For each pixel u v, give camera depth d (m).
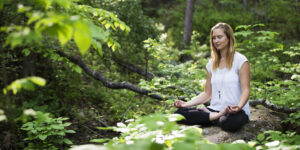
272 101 3.26
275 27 8.69
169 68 3.57
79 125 3.67
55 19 0.76
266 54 4.49
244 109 2.55
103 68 5.30
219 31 2.52
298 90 3.11
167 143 1.09
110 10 4.49
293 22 8.52
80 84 4.66
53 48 3.96
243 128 2.53
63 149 3.01
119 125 1.31
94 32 0.84
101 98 4.49
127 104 4.22
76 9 2.10
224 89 2.57
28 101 3.71
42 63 4.36
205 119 2.54
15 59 3.35
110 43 2.37
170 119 0.97
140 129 1.17
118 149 0.79
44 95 4.04
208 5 10.95
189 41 6.77
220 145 0.83
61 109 3.87
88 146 0.83
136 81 5.21
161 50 3.76
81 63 4.49
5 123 3.03
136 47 5.12
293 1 10.21
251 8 10.77
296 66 3.72
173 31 8.42
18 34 0.77
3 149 2.75
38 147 2.71
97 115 4.03
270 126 2.71
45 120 2.57
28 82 0.88
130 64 5.28
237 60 2.52
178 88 3.47
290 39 7.87
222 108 2.59
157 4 11.55
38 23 0.79
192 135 0.94
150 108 4.19
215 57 2.66
